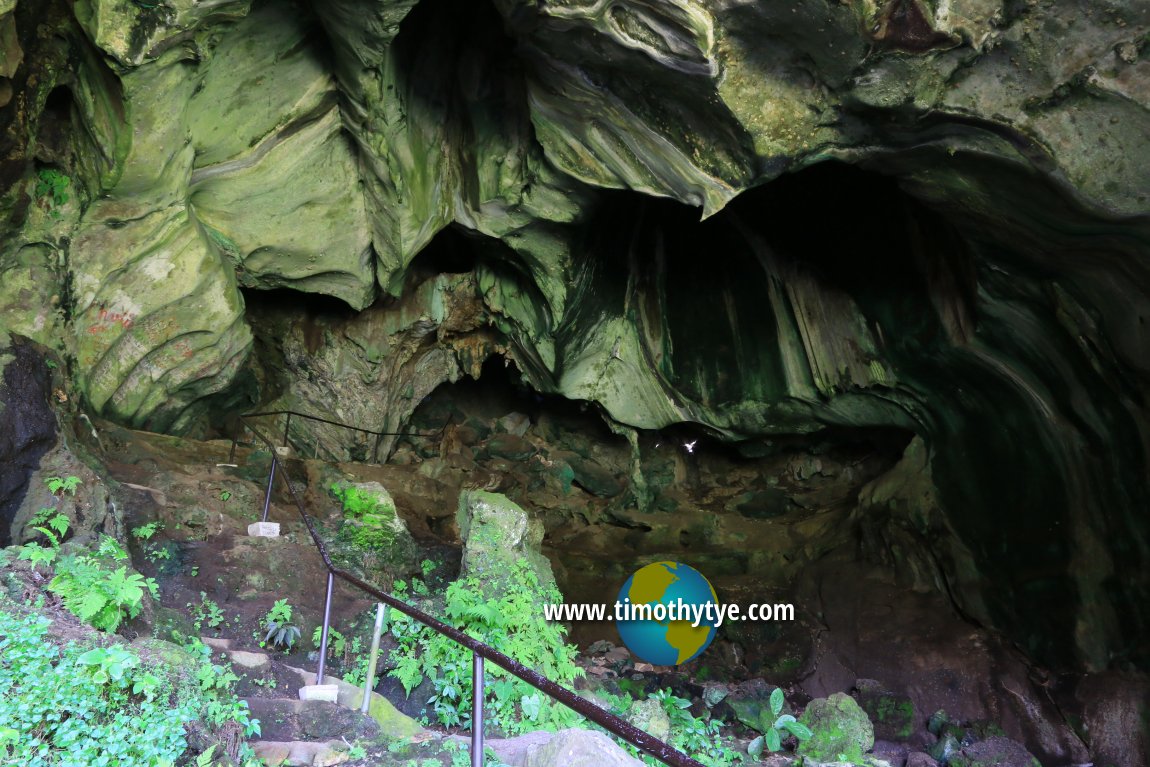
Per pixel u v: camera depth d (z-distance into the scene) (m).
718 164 9.04
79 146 8.55
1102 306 8.96
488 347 15.07
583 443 17.05
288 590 7.92
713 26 7.70
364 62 9.43
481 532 8.62
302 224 11.08
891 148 8.51
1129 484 9.76
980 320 10.57
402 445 16.11
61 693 4.25
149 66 7.89
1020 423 11.20
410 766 4.91
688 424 15.61
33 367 7.57
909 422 13.21
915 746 10.81
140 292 9.39
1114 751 9.79
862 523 13.84
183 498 8.66
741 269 14.05
